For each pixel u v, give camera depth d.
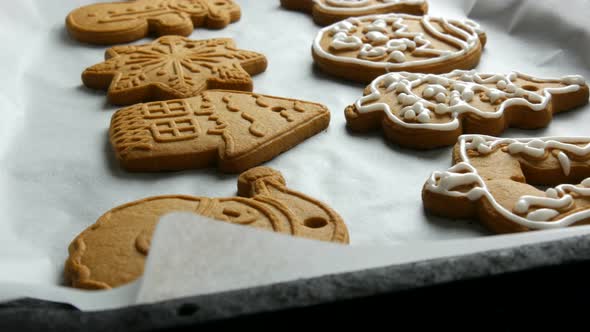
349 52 0.37
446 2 0.44
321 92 0.35
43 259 0.26
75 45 0.40
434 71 0.36
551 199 0.26
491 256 0.19
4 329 0.18
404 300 0.18
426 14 0.42
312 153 0.31
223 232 0.20
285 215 0.26
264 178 0.28
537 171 0.29
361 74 0.36
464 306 0.19
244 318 0.18
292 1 0.44
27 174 0.30
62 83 0.36
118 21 0.41
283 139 0.31
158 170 0.30
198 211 0.26
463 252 0.21
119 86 0.34
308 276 0.20
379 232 0.27
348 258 0.21
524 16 0.40
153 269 0.20
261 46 0.40
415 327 0.19
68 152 0.31
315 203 0.27
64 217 0.28
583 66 0.37
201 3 0.43
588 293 0.19
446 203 0.27
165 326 0.17
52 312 0.18
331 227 0.26
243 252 0.20
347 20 0.40
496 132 0.32
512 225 0.26
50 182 0.30
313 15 0.43
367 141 0.32
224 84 0.35
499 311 0.19
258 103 0.33
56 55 0.39
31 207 0.28
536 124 0.32
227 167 0.30
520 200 0.26
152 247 0.20
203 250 0.20
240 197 0.27
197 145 0.30
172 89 0.34
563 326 0.19
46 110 0.34
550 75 0.36
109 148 0.32
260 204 0.27
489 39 0.40
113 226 0.26
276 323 0.18
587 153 0.29
